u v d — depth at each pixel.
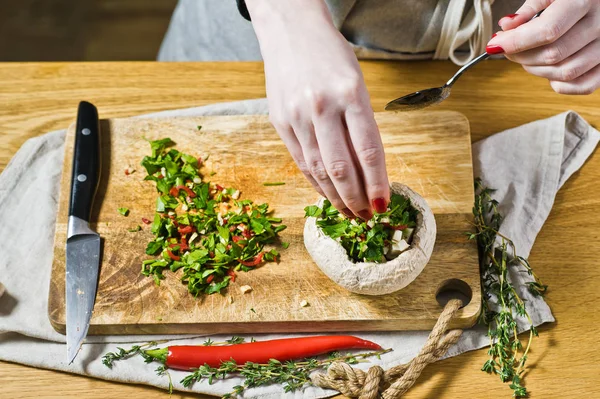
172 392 1.22
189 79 1.60
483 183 1.43
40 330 1.28
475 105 1.54
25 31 2.90
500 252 1.33
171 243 1.34
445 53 1.57
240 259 1.31
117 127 1.50
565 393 1.19
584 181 1.44
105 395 1.22
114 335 1.28
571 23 1.17
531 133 1.48
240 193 1.40
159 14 2.96
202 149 1.46
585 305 1.28
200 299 1.28
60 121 1.55
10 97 1.58
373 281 1.21
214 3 1.77
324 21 1.13
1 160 1.51
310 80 1.06
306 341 1.23
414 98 1.25
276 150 1.45
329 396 1.20
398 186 1.28
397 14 1.51
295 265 1.31
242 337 1.28
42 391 1.22
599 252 1.34
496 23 1.58
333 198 1.14
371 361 1.24
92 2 2.98
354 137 1.05
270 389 1.20
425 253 1.23
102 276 1.31
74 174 1.40
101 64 1.62
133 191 1.42
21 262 1.38
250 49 1.74
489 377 1.21
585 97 1.54
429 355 1.17
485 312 1.27
